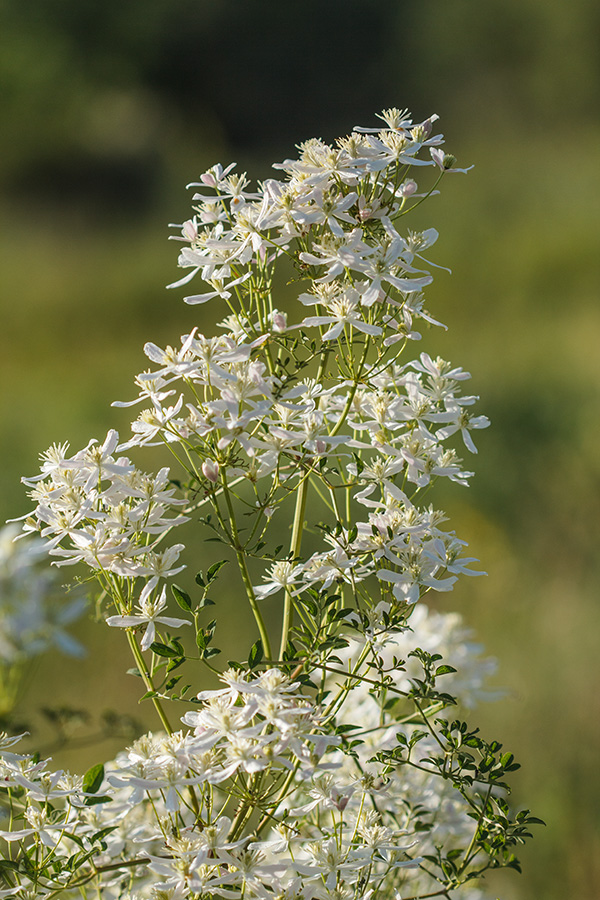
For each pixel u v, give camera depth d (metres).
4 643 2.42
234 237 1.88
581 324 11.93
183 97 36.31
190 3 35.69
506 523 5.69
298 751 1.53
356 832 1.83
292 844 2.01
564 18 33.16
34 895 1.71
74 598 2.55
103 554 1.70
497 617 4.82
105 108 32.28
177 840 1.65
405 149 1.81
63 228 24.22
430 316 1.86
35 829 1.70
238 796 1.73
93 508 1.73
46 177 26.70
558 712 3.98
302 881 1.67
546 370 9.21
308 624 1.95
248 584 1.76
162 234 22.70
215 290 1.86
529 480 6.05
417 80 35.72
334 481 2.55
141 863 1.68
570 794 3.51
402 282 1.76
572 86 32.75
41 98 28.44
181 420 1.71
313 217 1.75
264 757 1.54
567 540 5.49
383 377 1.95
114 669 4.21
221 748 1.67
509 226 17.47
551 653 4.43
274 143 36.47
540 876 3.19
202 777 1.57
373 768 2.16
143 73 35.22
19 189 26.44
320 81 36.91
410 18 36.22
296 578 1.87
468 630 2.80
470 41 34.69
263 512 1.75
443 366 1.96
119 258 19.59
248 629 4.67
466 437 1.91
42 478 1.77
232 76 36.66
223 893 1.60
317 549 5.02
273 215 1.78
